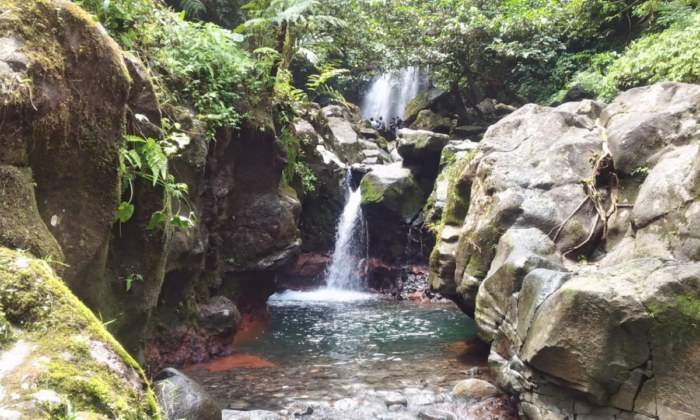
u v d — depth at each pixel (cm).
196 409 361
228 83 677
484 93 2008
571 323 368
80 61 260
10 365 124
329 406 496
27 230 212
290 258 811
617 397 353
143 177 368
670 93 643
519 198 624
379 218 1284
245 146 725
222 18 1420
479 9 1712
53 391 120
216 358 655
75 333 140
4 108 207
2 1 233
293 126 943
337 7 1380
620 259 504
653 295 328
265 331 839
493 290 542
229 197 726
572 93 1415
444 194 1143
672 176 481
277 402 505
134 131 358
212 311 655
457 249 711
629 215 563
